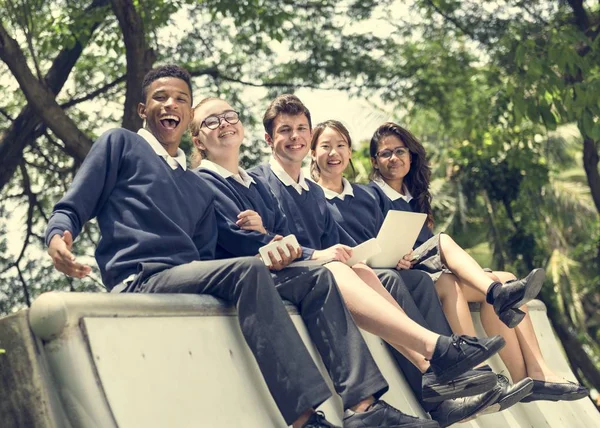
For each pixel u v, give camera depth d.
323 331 3.68
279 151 4.84
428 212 5.71
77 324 2.93
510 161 13.33
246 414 3.36
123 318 3.08
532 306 5.96
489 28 12.06
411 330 3.96
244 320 3.42
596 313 20.75
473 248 17.92
